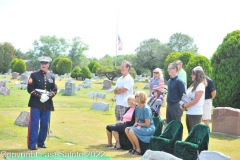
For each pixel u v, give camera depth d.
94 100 23.84
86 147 10.47
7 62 70.94
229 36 17.23
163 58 78.38
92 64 72.44
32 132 10.00
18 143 10.62
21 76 44.97
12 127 12.81
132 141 9.80
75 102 22.06
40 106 10.06
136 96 9.91
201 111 9.74
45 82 10.12
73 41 114.06
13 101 21.05
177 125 9.37
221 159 7.39
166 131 9.47
